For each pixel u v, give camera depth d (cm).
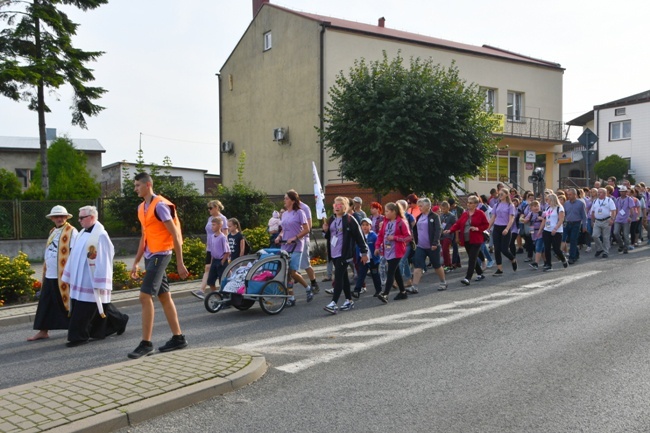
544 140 3073
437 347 670
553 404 478
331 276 1269
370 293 1102
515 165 3147
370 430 433
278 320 864
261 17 3009
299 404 489
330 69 2605
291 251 1009
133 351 675
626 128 4012
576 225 1432
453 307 915
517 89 3161
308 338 731
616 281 1106
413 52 2783
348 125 1892
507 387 524
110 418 434
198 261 1344
